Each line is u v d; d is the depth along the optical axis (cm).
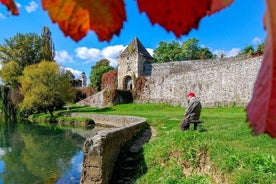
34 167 1928
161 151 1098
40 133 3672
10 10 42
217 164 806
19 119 6275
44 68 5616
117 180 1083
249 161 755
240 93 4275
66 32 43
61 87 5634
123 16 42
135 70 6650
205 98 4928
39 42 7569
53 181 1614
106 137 1062
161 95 5981
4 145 2836
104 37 43
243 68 4241
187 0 39
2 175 1759
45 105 5559
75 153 2353
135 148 1506
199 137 1116
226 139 1097
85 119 4541
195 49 9012
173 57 9062
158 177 945
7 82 7119
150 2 39
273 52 32
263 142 1001
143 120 2620
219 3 40
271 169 689
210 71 4878
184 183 816
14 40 7419
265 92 32
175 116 3325
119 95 6500
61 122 5000
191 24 39
